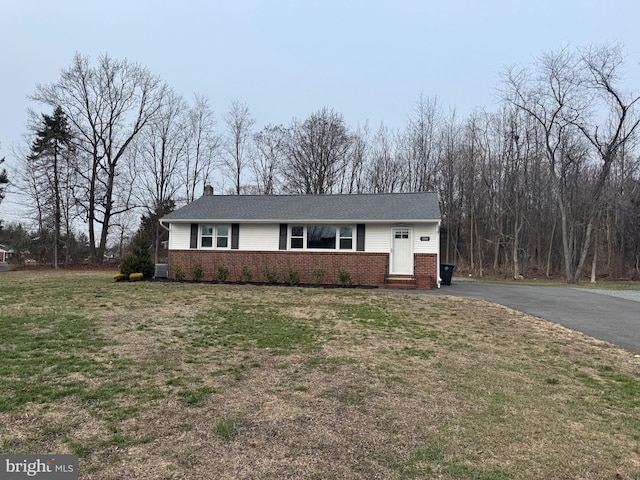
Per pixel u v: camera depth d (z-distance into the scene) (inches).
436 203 689.6
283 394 181.8
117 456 122.9
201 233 703.7
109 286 575.8
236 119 1444.4
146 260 695.1
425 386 197.9
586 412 170.9
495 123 1229.1
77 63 1203.9
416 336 305.7
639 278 1077.1
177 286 590.9
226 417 154.3
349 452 130.4
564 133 1015.0
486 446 137.3
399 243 650.8
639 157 1047.0
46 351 233.8
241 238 691.4
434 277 633.6
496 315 400.5
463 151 1311.5
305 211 693.9
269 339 284.4
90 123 1243.8
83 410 155.7
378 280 637.9
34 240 1332.4
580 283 898.1
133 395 173.0
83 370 203.2
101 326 305.3
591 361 249.8
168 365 218.1
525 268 1201.4
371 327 332.2
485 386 200.2
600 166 1065.5
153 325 316.5
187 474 114.4
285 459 124.6
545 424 157.3
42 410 153.9
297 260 666.8
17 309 365.7
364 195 766.5
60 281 652.1
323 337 294.2
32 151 1240.2
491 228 1275.8
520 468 123.4
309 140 1434.5
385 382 201.9
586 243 945.5
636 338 310.7
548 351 271.6
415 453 130.8
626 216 1138.7
